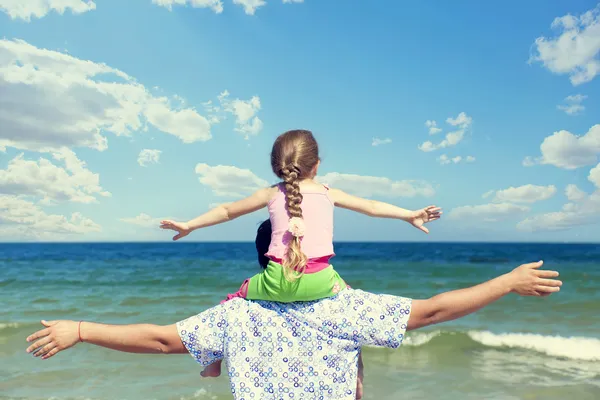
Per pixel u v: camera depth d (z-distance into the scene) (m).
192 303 15.63
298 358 2.39
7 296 17.45
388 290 19.78
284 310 2.47
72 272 27.84
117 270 29.12
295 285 2.42
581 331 10.79
